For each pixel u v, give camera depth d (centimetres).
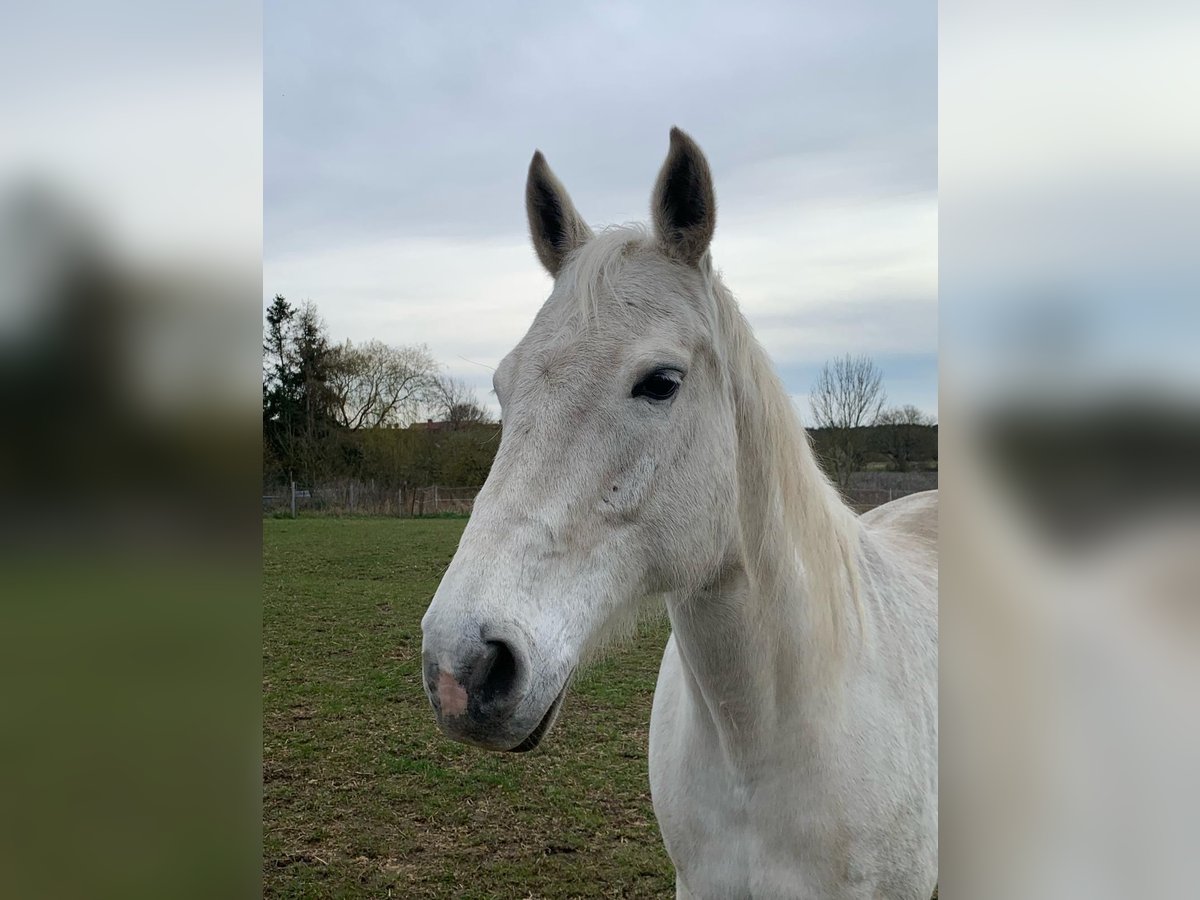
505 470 151
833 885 179
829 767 178
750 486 176
